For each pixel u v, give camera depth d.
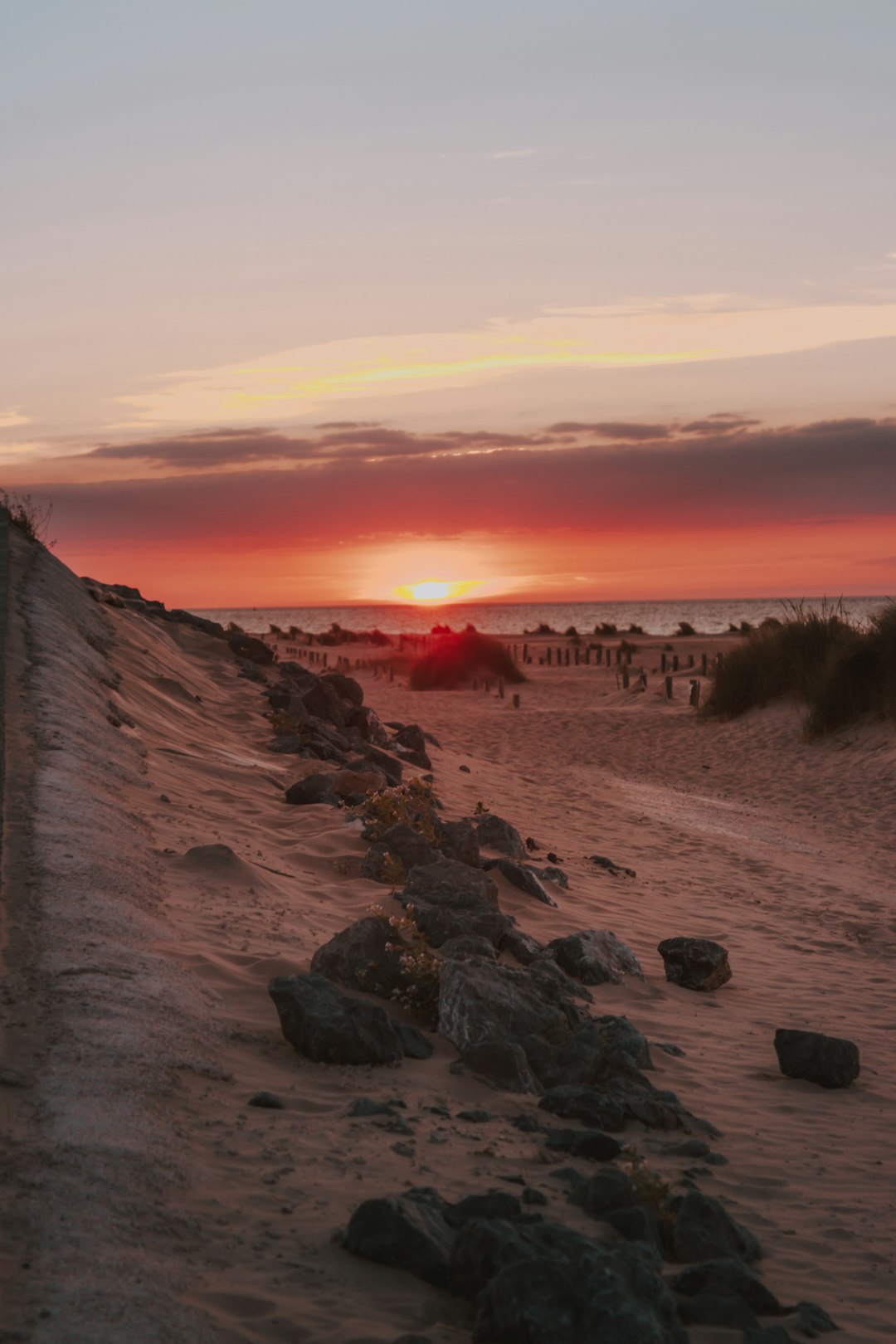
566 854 14.23
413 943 7.47
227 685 21.55
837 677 25.31
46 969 5.71
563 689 40.81
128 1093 4.70
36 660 13.52
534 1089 5.90
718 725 28.88
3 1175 3.85
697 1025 7.96
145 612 26.06
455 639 45.44
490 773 21.17
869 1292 4.13
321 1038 5.75
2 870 6.89
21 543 22.06
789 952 10.70
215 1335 3.24
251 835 10.70
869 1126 6.13
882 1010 8.91
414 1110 5.31
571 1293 3.33
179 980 6.17
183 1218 3.88
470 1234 3.71
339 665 53.41
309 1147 4.66
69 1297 3.24
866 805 19.88
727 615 188.38
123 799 9.98
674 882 13.55
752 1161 5.39
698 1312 3.73
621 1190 4.36
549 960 7.99
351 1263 3.77
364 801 12.78
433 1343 3.34
